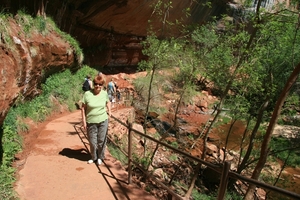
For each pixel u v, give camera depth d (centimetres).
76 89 1320
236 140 1627
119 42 2414
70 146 662
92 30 1952
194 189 981
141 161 916
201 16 2302
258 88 922
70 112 1135
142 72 2567
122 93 1861
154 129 1512
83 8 1647
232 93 1054
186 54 1006
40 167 524
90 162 552
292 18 747
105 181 480
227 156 1317
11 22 712
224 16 941
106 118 524
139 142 1238
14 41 620
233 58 893
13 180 454
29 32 819
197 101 2284
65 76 1304
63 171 511
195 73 971
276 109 630
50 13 1288
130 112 1459
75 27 1720
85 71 1688
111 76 2172
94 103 507
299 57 901
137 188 467
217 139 1584
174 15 2056
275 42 898
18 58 605
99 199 421
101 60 2219
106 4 1708
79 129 838
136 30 2288
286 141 1072
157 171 956
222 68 890
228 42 923
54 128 830
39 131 780
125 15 1903
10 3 793
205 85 2256
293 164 1220
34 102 922
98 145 541
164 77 2105
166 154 1209
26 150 610
